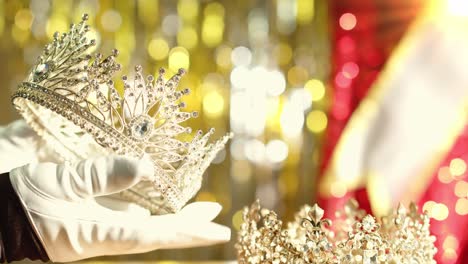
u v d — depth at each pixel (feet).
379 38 7.25
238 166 9.01
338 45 7.49
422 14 6.87
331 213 6.98
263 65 9.02
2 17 8.66
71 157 3.69
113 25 8.74
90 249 3.25
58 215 3.12
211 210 3.61
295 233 4.01
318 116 8.93
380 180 6.70
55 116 3.59
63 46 3.42
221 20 8.98
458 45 6.61
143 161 3.11
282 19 9.02
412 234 3.56
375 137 6.83
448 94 6.56
